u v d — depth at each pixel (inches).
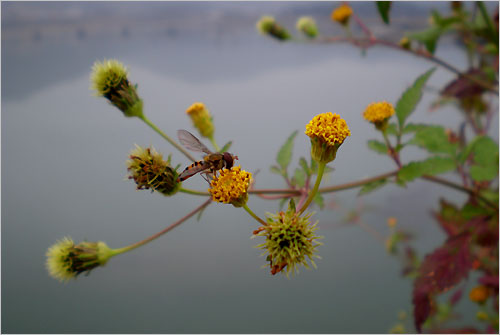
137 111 3.7
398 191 6.7
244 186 2.9
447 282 3.3
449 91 4.4
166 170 3.3
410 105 3.5
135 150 3.3
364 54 5.1
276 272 2.8
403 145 3.6
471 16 4.0
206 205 3.5
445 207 4.4
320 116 2.9
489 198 3.6
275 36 5.7
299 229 2.8
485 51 4.6
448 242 3.5
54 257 3.4
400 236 6.2
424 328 5.2
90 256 3.4
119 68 3.7
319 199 3.5
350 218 6.8
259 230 2.9
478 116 5.0
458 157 3.5
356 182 3.6
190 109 4.1
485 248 3.8
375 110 3.6
